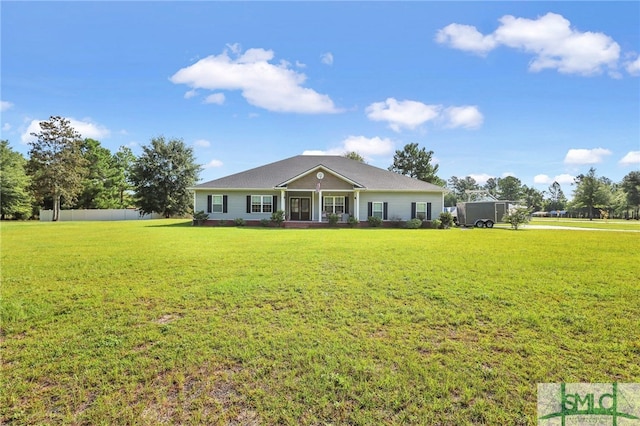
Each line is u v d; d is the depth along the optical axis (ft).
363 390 8.77
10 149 153.58
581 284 19.47
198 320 13.83
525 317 13.94
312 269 23.58
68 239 44.62
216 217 80.59
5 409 8.02
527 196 321.11
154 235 50.88
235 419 7.64
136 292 17.88
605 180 246.88
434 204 82.23
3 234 52.65
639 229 73.97
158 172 138.62
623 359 10.39
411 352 10.90
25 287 19.02
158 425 7.41
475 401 8.31
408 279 20.58
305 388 8.85
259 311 14.83
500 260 27.55
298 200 84.33
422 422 7.54
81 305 15.78
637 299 16.46
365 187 79.20
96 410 7.98
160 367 10.02
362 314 14.42
